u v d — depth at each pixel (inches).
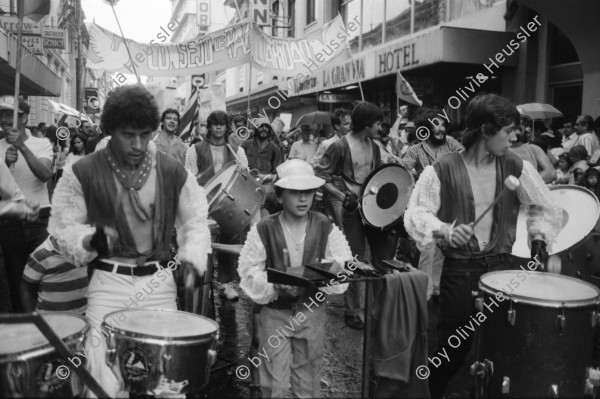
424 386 124.6
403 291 121.1
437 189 129.6
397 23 644.1
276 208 182.4
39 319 83.9
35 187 193.6
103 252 115.2
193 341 102.4
